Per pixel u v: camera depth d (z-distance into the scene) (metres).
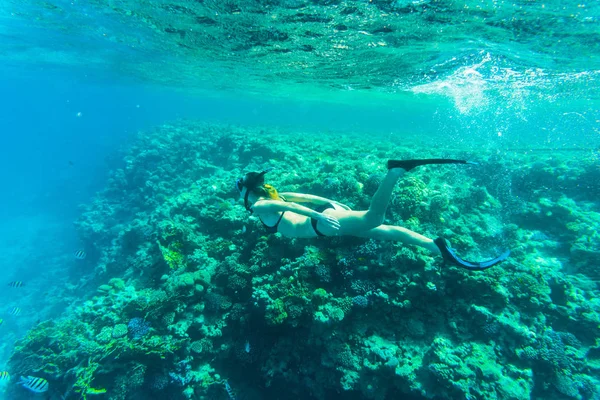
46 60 25.88
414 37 10.73
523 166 11.79
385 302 6.12
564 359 5.43
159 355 6.72
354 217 3.70
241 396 6.86
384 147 16.56
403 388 5.39
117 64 24.30
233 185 11.10
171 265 8.54
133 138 29.44
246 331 7.09
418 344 5.77
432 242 3.61
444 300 6.12
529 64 13.54
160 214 12.74
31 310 16.34
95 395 6.64
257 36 11.88
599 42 10.33
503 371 5.25
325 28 10.40
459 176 11.34
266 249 7.62
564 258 7.89
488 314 5.61
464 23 9.20
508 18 8.62
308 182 9.57
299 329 6.66
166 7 10.24
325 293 6.38
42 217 28.84
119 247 13.81
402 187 8.00
